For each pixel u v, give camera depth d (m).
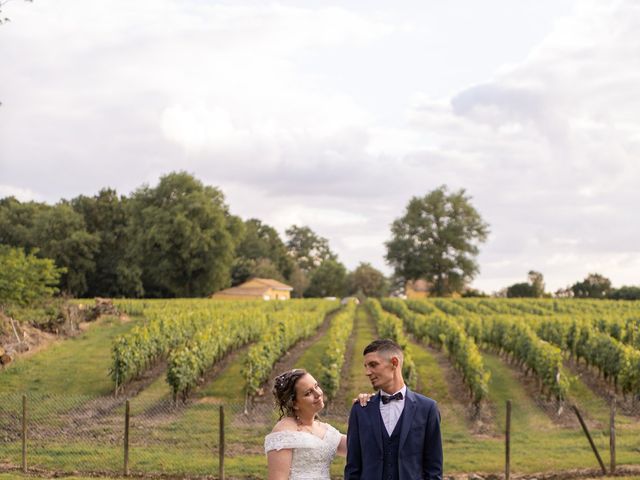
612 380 23.56
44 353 27.38
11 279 31.80
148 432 16.19
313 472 4.55
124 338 22.70
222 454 12.18
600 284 95.56
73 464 13.17
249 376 20.05
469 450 14.84
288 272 129.88
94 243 84.06
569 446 15.05
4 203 100.12
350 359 29.50
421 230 98.31
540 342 24.19
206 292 83.06
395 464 4.52
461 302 70.44
